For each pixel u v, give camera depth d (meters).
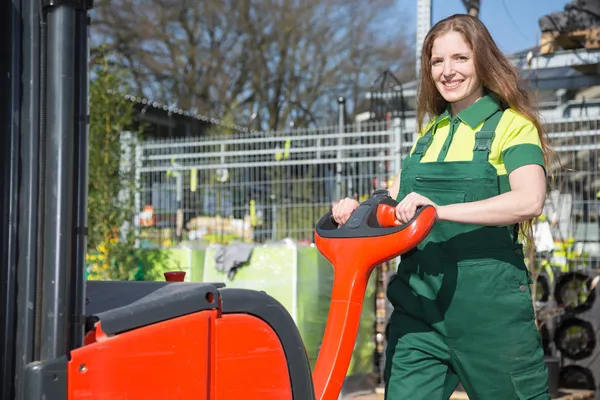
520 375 2.17
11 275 1.35
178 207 6.99
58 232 1.34
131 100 6.80
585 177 5.87
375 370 5.60
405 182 2.32
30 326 1.33
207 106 21.61
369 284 5.46
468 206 2.04
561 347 5.47
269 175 6.80
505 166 2.16
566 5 8.12
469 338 2.17
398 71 22.31
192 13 21.73
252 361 1.58
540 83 8.04
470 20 2.29
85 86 1.40
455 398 4.96
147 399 1.41
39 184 1.36
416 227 1.92
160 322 1.45
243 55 22.03
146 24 21.20
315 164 6.58
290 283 5.02
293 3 22.20
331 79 21.95
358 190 6.36
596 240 5.74
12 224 1.36
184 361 1.47
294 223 6.59
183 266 5.44
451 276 2.18
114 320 1.38
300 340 1.68
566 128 5.75
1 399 1.32
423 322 2.25
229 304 1.55
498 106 2.27
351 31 22.41
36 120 1.37
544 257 5.75
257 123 20.08
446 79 2.29
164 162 7.18
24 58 1.38
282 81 21.88
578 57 7.72
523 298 2.18
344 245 2.01
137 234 6.70
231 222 6.84
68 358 1.33
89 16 1.42
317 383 1.88
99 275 5.65
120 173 6.24
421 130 2.45
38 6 1.39
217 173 6.93
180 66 21.67
